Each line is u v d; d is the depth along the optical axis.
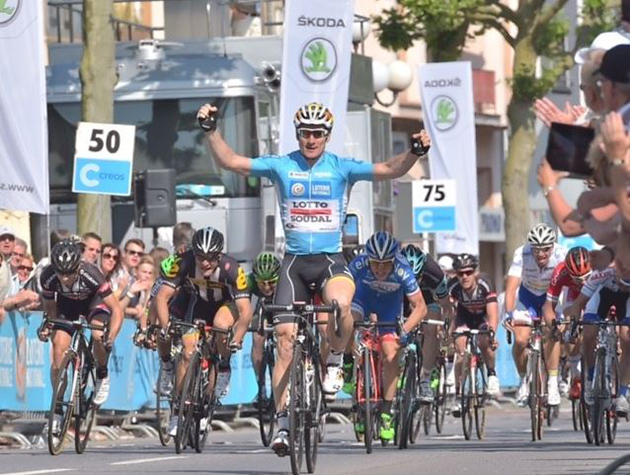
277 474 31.91
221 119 63.66
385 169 32.56
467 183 75.00
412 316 39.19
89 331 45.44
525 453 37.38
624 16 23.47
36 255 66.25
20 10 49.22
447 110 75.19
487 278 50.84
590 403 40.97
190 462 35.84
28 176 49.31
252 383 55.09
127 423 50.91
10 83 49.41
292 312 31.30
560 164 22.80
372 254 38.66
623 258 22.94
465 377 46.84
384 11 84.06
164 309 40.06
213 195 63.50
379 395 40.34
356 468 33.00
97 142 52.88
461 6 81.38
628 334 40.91
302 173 32.50
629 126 22.47
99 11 57.56
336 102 57.66
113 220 64.50
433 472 31.61
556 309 51.47
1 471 33.19
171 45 66.12
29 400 45.66
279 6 73.81
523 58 85.31
